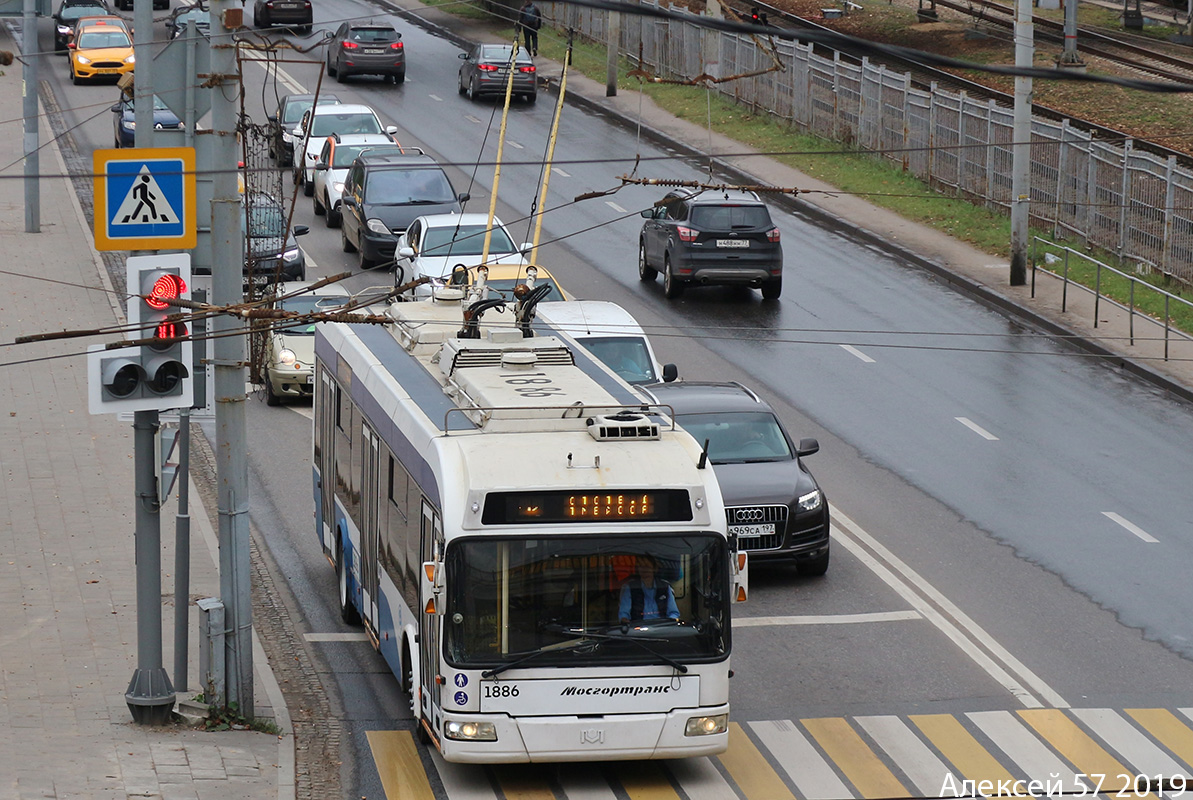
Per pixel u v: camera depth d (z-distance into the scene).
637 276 126.31
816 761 50.69
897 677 57.97
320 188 144.00
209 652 51.59
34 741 48.94
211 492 78.12
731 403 73.12
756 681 57.66
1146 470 83.69
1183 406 95.62
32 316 107.69
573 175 158.38
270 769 48.25
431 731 48.22
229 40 50.75
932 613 64.44
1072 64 178.75
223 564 51.78
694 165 162.00
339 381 64.88
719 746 46.97
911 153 156.75
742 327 112.06
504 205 145.00
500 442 47.78
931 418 92.25
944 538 73.31
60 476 79.06
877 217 142.75
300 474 83.56
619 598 46.41
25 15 130.88
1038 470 83.44
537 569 46.03
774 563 71.00
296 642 61.72
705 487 47.12
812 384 98.81
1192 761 50.84
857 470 83.06
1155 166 121.12
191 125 56.94
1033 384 99.44
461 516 45.81
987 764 50.47
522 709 45.88
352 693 56.44
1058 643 61.28
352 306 58.34
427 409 52.09
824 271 127.88
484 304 59.69
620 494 46.34
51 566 66.56
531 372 54.72
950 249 132.12
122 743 49.28
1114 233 126.94
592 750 46.16
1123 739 52.50
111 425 88.06
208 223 61.03
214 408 53.62
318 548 73.12
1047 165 136.12
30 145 132.38
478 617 45.81
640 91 183.25
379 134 154.00
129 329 48.59
